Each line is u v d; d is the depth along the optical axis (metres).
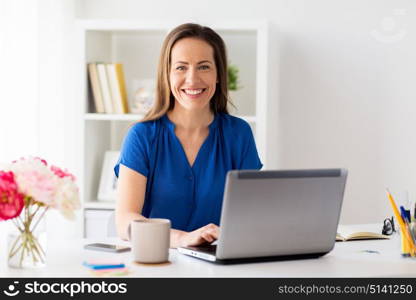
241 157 2.33
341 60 3.85
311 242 1.72
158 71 2.25
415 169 3.82
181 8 3.91
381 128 3.84
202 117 2.26
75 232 3.59
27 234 1.57
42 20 3.30
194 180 2.23
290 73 3.87
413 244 1.78
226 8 3.89
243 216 1.61
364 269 1.61
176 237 1.87
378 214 3.85
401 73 3.81
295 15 3.85
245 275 1.51
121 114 3.61
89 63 3.67
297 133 3.87
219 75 2.30
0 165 1.58
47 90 3.37
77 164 3.61
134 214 2.04
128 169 2.15
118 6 3.93
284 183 1.64
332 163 3.87
